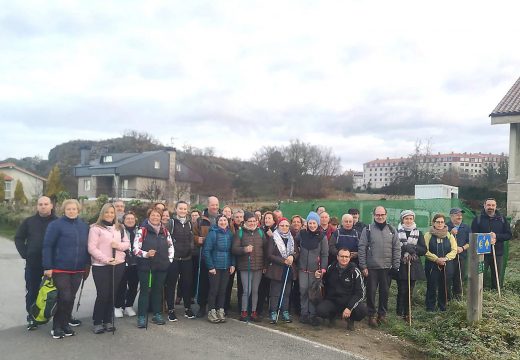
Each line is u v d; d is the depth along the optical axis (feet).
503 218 28.78
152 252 21.97
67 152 273.95
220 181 203.62
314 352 19.57
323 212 28.71
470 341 21.04
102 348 19.02
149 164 167.53
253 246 24.17
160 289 22.88
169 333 21.40
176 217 24.66
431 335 22.03
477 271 22.47
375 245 23.88
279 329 22.99
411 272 25.07
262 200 174.60
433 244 26.02
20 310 25.09
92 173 169.58
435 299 26.11
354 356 19.38
